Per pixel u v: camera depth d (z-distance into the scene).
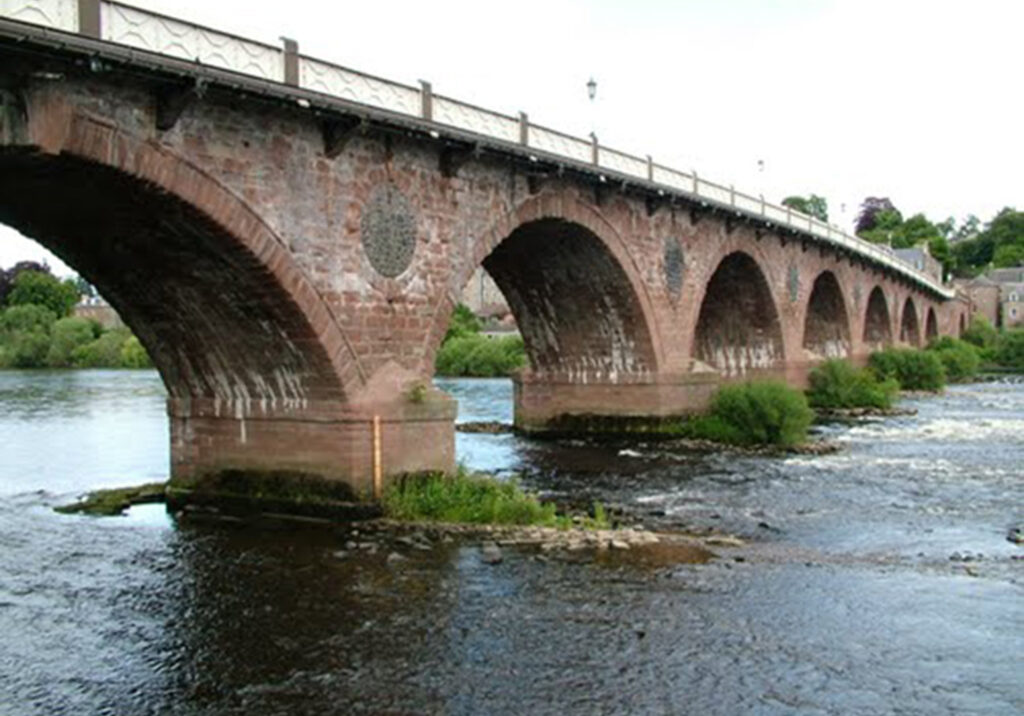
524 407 42.03
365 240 23.53
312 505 23.33
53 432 44.53
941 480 30.00
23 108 16.42
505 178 28.62
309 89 20.77
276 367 23.38
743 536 22.59
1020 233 186.62
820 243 56.94
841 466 32.75
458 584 18.19
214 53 18.89
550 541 21.27
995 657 14.53
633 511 25.36
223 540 21.67
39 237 21.59
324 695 13.39
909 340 101.31
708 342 53.12
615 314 38.28
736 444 37.75
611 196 34.72
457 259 26.59
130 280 22.81
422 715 12.73
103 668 14.52
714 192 42.66
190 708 13.09
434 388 25.14
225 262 21.11
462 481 24.44
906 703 12.94
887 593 17.67
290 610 16.88
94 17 16.67
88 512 25.06
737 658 14.50
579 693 13.32
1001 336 117.81
